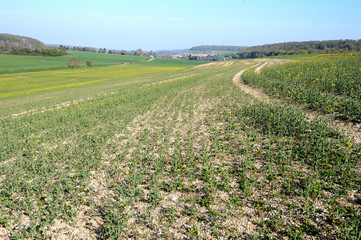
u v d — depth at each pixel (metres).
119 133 14.47
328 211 6.28
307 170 8.21
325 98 14.55
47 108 25.52
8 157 11.90
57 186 8.30
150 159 10.20
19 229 6.59
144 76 66.19
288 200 6.91
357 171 7.69
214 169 8.96
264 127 12.52
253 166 8.82
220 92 24.61
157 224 6.56
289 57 97.94
